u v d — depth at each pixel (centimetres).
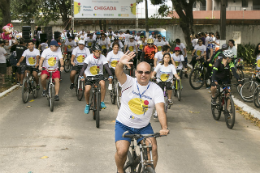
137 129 415
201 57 1304
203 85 1374
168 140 676
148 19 2636
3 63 1268
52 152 588
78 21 3775
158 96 407
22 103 1005
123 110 414
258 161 569
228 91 788
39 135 690
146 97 406
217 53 1084
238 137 712
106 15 2920
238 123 828
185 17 3081
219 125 807
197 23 3625
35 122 795
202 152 607
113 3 2912
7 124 774
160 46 1766
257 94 967
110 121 816
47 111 910
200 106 1009
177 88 1106
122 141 401
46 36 1728
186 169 523
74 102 1034
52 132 713
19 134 695
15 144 629
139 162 394
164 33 3002
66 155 573
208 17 4384
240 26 3384
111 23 3738
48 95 934
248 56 2077
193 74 1282
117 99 949
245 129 777
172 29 3450
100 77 806
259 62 1050
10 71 1338
